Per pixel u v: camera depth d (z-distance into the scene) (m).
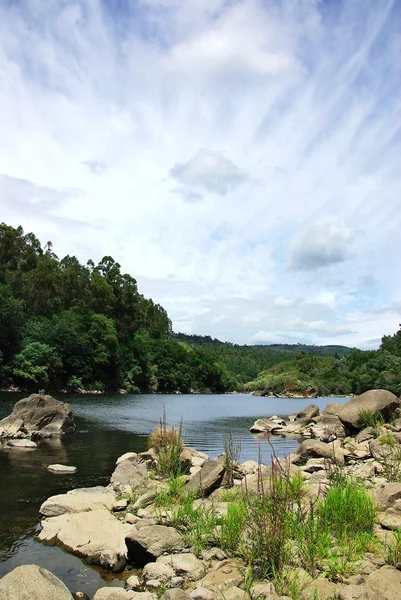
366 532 7.21
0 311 58.44
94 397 62.09
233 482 11.26
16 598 5.09
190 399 73.19
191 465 14.09
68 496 10.62
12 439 20.45
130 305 111.31
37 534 8.90
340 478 9.83
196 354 118.19
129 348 91.44
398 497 8.36
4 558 7.76
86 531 8.62
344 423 19.58
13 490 12.20
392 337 110.06
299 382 93.94
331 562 6.18
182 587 6.20
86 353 73.81
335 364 112.69
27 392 54.97
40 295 79.00
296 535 6.82
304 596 5.42
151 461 14.10
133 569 7.32
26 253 86.81
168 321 155.00
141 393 87.94
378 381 74.19
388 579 5.67
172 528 7.91
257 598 5.40
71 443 20.94
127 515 9.41
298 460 14.59
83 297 94.00
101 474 14.43
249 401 73.62
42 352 59.66
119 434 24.83
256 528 7.11
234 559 6.87
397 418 18.78
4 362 58.06
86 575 7.13
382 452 13.41
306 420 32.62
